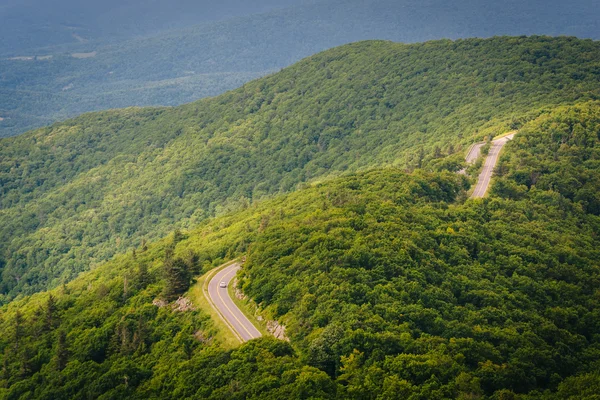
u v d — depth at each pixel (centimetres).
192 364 11325
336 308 11312
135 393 11556
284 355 10725
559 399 9844
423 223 15362
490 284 13475
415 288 12044
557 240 16050
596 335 12588
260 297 12875
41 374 13238
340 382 9800
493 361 10619
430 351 10250
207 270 15500
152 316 13950
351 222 14550
